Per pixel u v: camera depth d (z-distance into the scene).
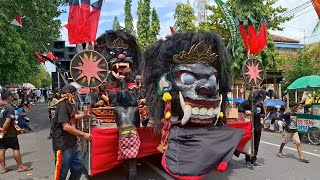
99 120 7.30
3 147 7.99
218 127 6.64
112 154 6.41
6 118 7.86
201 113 6.35
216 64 6.88
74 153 5.56
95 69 5.93
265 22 8.17
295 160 9.06
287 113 9.48
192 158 5.84
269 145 11.55
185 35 6.66
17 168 8.40
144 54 7.16
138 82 8.59
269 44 19.36
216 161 5.83
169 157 6.07
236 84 18.98
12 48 15.68
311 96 16.31
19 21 16.58
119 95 6.43
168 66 6.66
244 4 17.70
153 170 7.93
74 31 6.41
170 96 6.44
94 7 6.45
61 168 5.46
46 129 16.34
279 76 22.62
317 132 11.73
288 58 23.86
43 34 21.14
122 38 9.46
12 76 17.48
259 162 8.76
